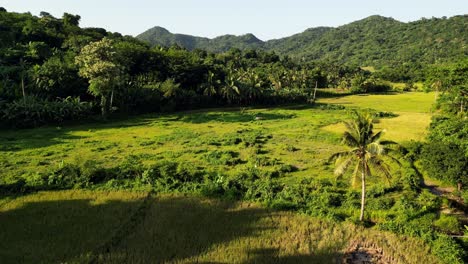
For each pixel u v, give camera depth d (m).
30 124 70.00
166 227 28.61
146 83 97.31
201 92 106.12
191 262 24.00
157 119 82.94
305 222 30.08
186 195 35.22
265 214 31.44
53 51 96.94
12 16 112.88
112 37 136.50
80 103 75.56
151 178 38.12
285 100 117.12
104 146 56.22
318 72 151.88
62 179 37.44
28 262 23.59
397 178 41.94
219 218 30.45
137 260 24.09
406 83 172.88
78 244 25.86
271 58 198.88
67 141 59.25
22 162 46.34
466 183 39.00
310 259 24.88
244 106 109.00
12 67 80.88
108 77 74.81
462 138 49.78
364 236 28.42
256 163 48.22
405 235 28.69
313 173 45.03
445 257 25.53
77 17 139.38
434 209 34.53
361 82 154.12
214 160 49.00
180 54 115.62
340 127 75.50
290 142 61.84
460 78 70.62
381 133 30.42
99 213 30.70
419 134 67.62
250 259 24.56
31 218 29.62
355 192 37.66
